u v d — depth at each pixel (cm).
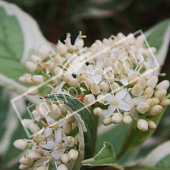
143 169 28
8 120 34
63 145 26
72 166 26
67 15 42
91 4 42
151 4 44
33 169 26
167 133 38
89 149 26
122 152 28
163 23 33
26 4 40
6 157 33
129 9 44
